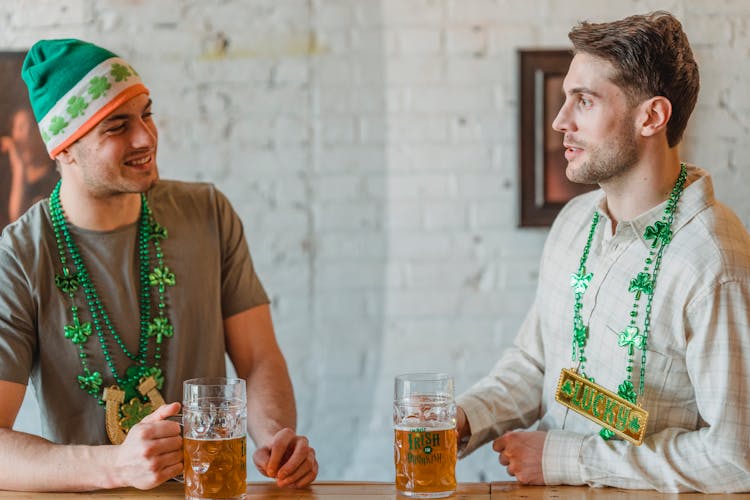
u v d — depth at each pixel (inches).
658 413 58.9
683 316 57.0
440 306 106.5
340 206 106.0
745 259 56.9
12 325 63.9
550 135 103.8
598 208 63.3
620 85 57.9
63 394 65.6
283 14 104.7
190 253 70.2
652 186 59.3
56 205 67.0
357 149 105.7
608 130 58.4
